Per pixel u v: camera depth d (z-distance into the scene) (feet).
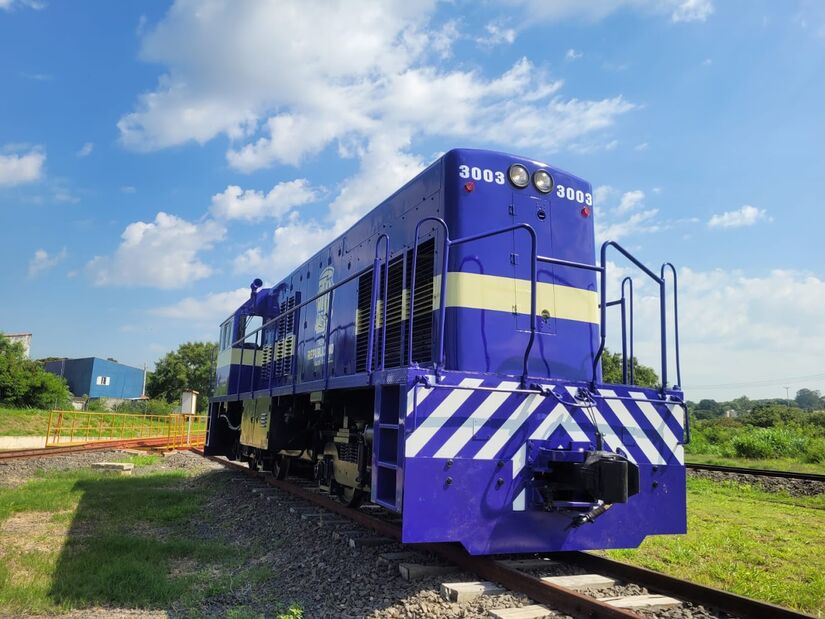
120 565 19.08
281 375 35.45
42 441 92.27
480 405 16.03
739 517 30.48
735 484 43.09
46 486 39.14
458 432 15.69
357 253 26.94
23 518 28.89
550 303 20.16
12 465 53.62
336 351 27.50
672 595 15.66
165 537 24.82
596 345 20.84
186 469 52.37
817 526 27.94
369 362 19.19
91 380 203.72
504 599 14.98
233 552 22.03
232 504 32.07
